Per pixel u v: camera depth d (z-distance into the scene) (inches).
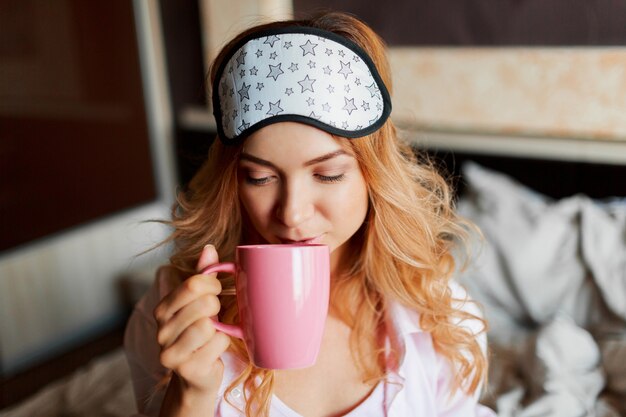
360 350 39.8
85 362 108.3
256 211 32.5
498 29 84.0
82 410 71.4
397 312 40.6
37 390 99.6
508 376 65.7
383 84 33.4
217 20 106.0
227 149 34.6
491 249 77.2
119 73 116.1
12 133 99.5
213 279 29.6
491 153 88.6
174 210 45.3
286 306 28.8
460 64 87.7
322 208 31.8
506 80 85.4
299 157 30.8
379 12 91.0
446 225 45.3
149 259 122.3
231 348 39.2
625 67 77.5
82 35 108.7
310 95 31.0
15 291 104.3
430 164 45.0
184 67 117.1
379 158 35.5
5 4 96.0
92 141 112.8
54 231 108.9
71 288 113.1
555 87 82.4
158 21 116.9
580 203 78.0
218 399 38.4
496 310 76.4
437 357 41.8
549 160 84.9
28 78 100.6
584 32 78.8
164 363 29.2
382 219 36.7
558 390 60.9
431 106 91.3
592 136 81.8
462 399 42.2
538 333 67.7
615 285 70.9
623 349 65.3
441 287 40.4
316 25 35.0
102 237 117.5
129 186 121.3
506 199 80.8
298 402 38.6
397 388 38.6
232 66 32.7
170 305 29.2
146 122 122.6
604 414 60.7
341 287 40.5
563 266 74.7
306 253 28.6
